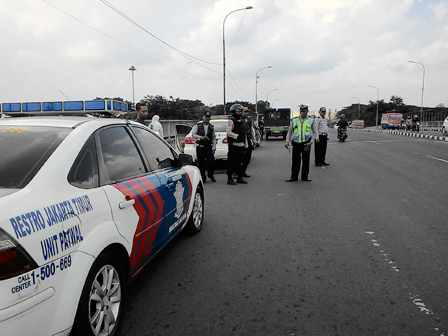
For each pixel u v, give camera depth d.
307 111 8.84
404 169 10.62
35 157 2.30
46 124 2.75
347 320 2.83
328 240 4.67
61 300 1.99
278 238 4.80
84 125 2.77
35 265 1.83
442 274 3.60
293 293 3.29
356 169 10.86
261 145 21.73
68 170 2.33
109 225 2.52
